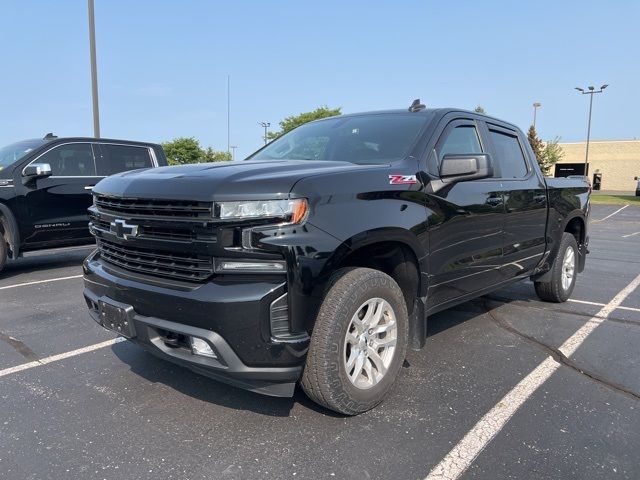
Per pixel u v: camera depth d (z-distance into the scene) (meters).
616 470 2.55
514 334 4.69
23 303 5.80
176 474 2.52
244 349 2.59
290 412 3.15
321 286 2.70
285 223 2.60
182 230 2.74
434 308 3.72
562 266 5.65
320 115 49.66
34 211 7.41
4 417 3.11
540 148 53.59
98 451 2.73
